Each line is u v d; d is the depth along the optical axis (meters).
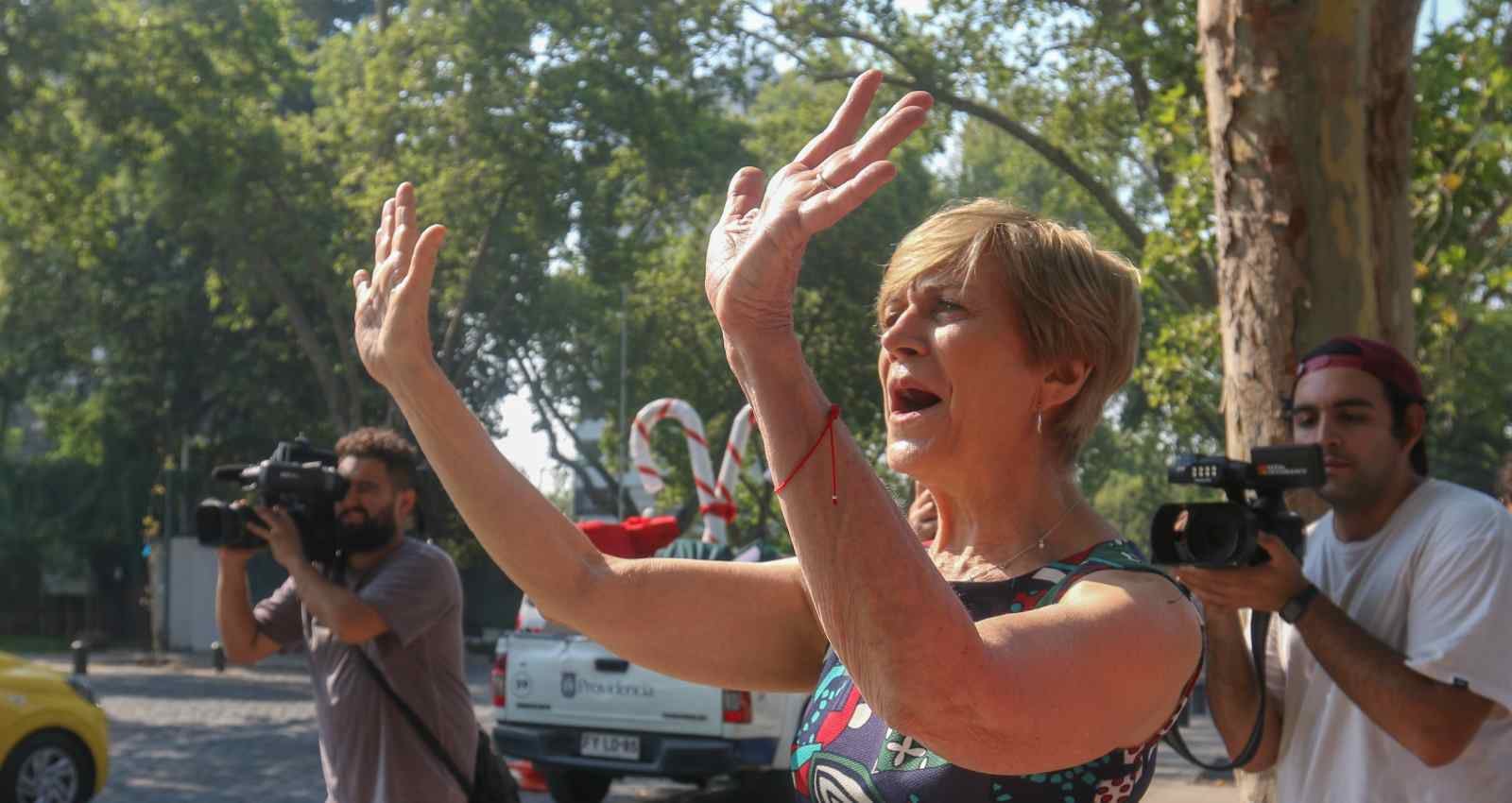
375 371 1.87
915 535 1.31
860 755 1.66
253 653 3.95
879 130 1.26
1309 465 2.66
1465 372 13.72
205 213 25.20
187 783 11.88
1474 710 2.57
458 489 1.85
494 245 26.39
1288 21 5.07
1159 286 13.51
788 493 1.28
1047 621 1.42
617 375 34.28
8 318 31.97
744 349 1.30
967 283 1.65
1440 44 11.96
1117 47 18.55
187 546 32.97
